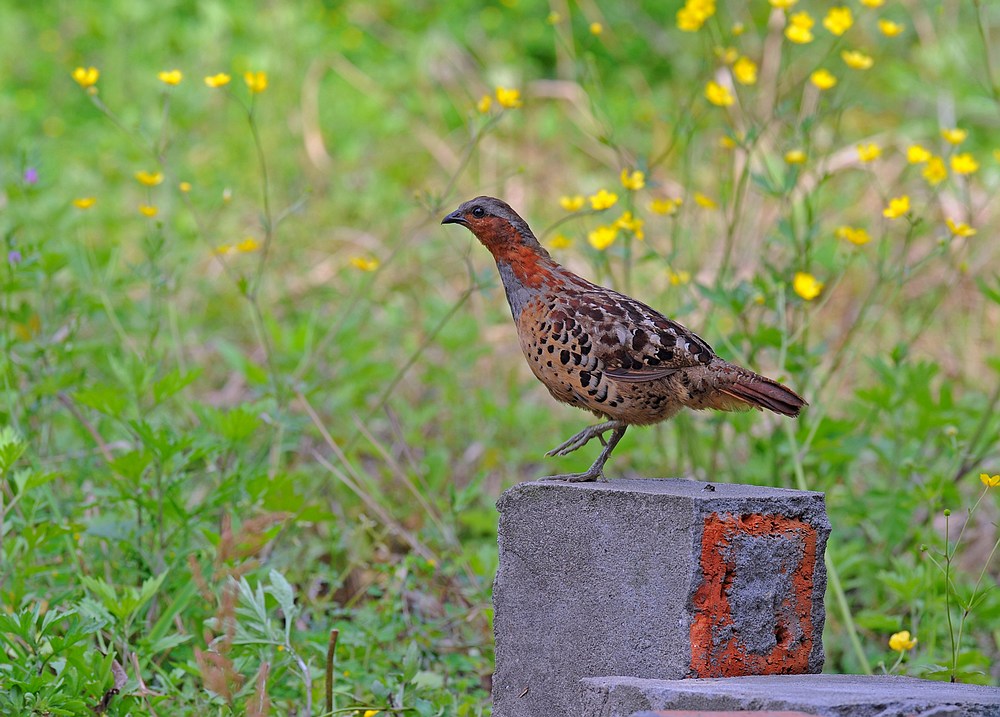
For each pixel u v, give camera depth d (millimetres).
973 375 14406
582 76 12258
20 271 10375
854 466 12258
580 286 7871
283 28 22844
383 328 15320
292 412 12328
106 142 19672
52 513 9750
